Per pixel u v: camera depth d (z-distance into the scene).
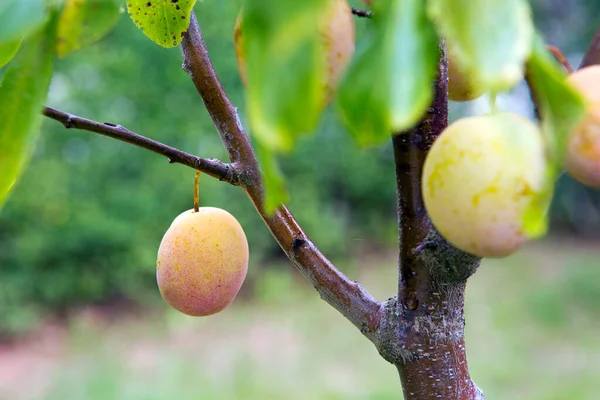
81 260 6.00
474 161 0.58
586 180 0.58
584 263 7.16
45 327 5.53
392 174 8.86
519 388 3.77
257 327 5.36
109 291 6.18
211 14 6.35
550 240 8.76
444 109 0.80
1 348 5.01
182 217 1.06
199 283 1.01
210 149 6.59
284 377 4.12
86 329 5.39
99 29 0.58
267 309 5.96
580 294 5.74
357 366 4.29
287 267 7.25
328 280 0.97
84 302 6.02
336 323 5.35
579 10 7.70
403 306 0.90
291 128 0.35
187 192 6.50
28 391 4.08
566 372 4.00
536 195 0.54
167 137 6.55
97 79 6.53
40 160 6.11
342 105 0.42
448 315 0.89
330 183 8.61
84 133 6.32
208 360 4.56
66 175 6.11
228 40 6.41
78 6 0.56
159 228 6.42
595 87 0.58
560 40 7.88
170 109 6.63
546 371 4.02
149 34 0.87
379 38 0.41
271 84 0.35
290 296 6.35
